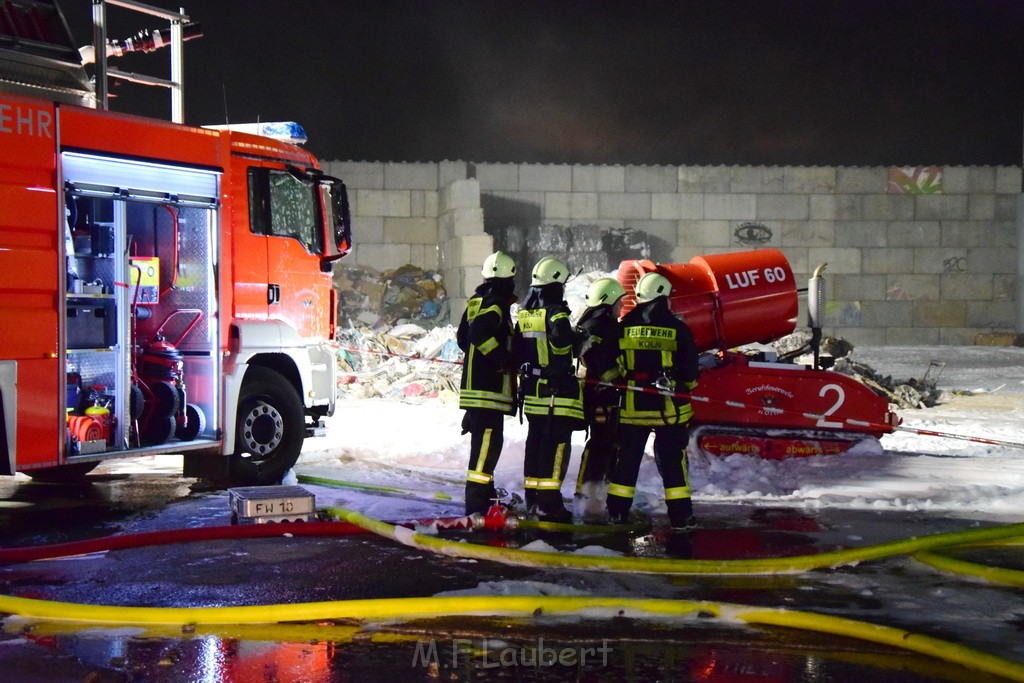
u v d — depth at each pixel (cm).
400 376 1680
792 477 889
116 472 943
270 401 865
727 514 753
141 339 836
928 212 2836
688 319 951
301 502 689
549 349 706
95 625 482
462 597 503
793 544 654
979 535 625
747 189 2812
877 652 447
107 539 627
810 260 2831
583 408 722
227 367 823
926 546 614
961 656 426
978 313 2848
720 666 431
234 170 838
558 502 707
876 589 546
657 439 700
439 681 414
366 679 416
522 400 711
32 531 691
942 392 1684
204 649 450
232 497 700
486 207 2759
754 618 485
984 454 1044
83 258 764
